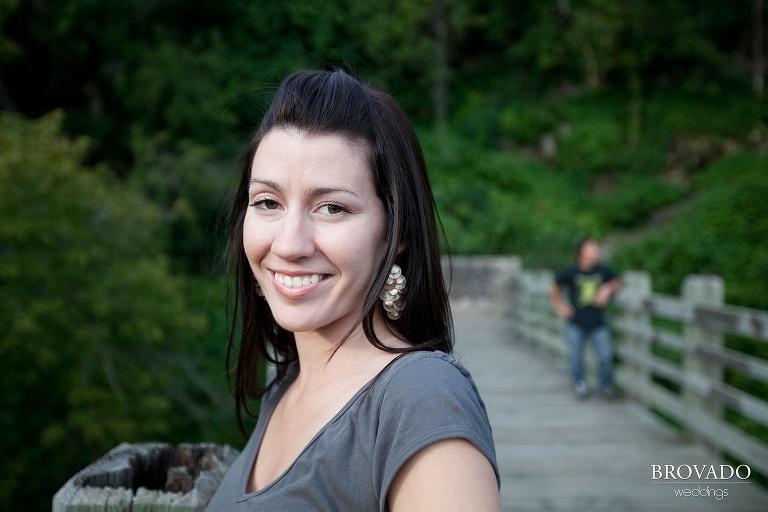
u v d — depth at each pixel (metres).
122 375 5.44
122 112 15.15
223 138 14.25
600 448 4.14
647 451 4.04
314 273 0.85
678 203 20.95
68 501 0.90
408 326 0.94
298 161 0.84
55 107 15.81
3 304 4.64
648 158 22.62
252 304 1.14
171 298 5.84
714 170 21.59
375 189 0.87
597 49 24.44
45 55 14.81
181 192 11.02
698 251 15.66
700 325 4.02
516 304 10.84
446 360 0.78
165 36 15.59
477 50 26.88
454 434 0.68
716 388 3.71
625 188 21.58
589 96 24.38
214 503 0.91
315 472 0.76
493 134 23.78
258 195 0.89
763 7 24.72
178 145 12.46
